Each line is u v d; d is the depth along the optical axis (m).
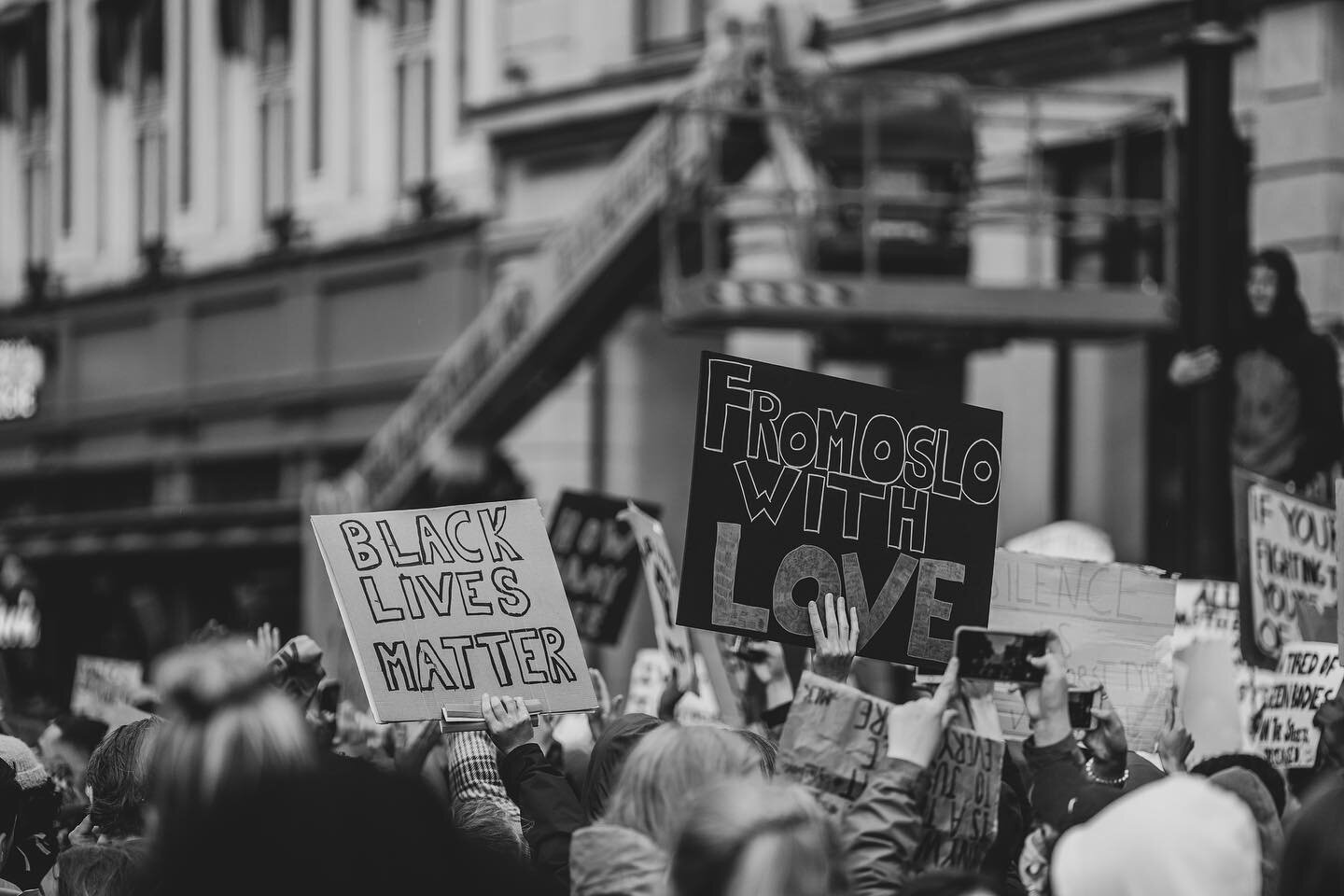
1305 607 8.89
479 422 20.91
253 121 30.88
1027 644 5.76
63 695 26.00
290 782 3.97
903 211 16.11
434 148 27.41
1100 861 4.20
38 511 34.38
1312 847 4.27
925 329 16.05
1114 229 18.50
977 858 5.71
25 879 7.02
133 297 32.31
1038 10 18.75
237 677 4.16
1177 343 18.08
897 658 6.76
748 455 6.67
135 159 33.56
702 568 6.62
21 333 34.41
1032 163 17.03
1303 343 13.35
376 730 9.18
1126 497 18.52
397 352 27.45
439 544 6.91
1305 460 13.26
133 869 6.07
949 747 5.69
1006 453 19.39
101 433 32.94
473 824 6.02
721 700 8.81
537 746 6.26
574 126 24.58
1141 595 7.02
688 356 24.45
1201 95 10.98
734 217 17.02
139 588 31.19
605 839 4.97
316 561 22.66
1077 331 16.05
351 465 28.36
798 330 16.25
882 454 6.80
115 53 33.94
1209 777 6.59
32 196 35.97
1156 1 17.78
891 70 20.09
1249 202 16.70
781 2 19.28
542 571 6.95
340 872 3.88
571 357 20.52
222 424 30.48
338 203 29.06
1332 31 16.27
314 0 29.70
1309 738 8.30
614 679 22.28
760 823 4.04
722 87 17.22
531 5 25.42
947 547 6.84
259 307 29.94
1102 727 6.12
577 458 24.33
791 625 6.67
